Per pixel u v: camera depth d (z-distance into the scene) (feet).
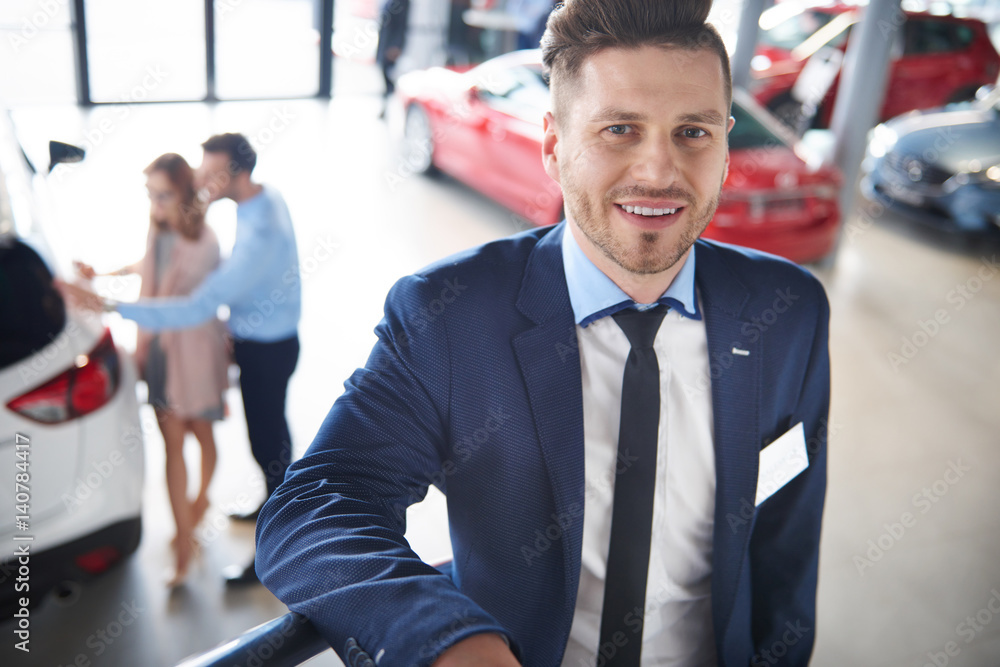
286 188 19.77
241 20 32.32
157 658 7.02
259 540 2.35
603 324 2.97
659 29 2.45
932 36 25.99
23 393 6.23
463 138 18.65
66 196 17.60
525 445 2.86
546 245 3.09
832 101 25.89
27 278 6.63
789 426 3.25
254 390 8.15
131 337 11.73
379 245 16.80
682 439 3.08
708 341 3.06
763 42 27.30
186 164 7.41
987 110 19.49
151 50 26.63
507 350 2.85
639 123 2.49
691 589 3.20
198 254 7.64
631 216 2.60
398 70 27.43
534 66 17.37
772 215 14.03
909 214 18.86
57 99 24.56
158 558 8.26
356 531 2.22
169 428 7.63
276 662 1.95
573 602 2.89
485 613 1.93
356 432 2.67
